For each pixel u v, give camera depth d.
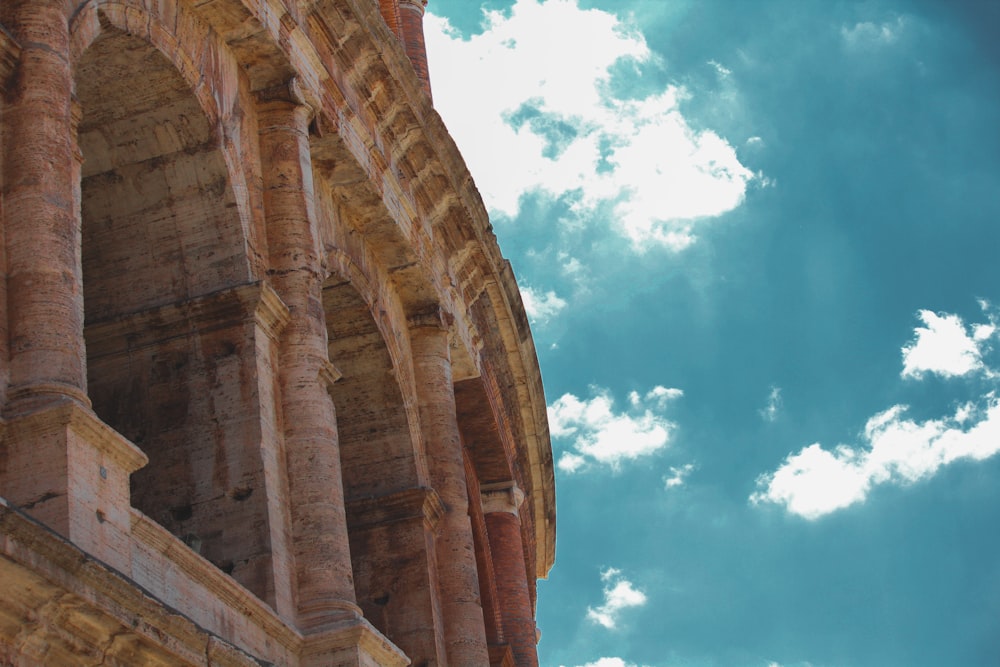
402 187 37.12
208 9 30.08
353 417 36.31
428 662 34.22
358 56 34.75
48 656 19.27
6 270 22.34
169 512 27.22
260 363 28.17
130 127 29.17
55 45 24.06
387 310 36.69
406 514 35.44
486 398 42.62
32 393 21.44
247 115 30.97
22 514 18.69
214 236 29.12
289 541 27.52
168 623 20.92
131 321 28.56
